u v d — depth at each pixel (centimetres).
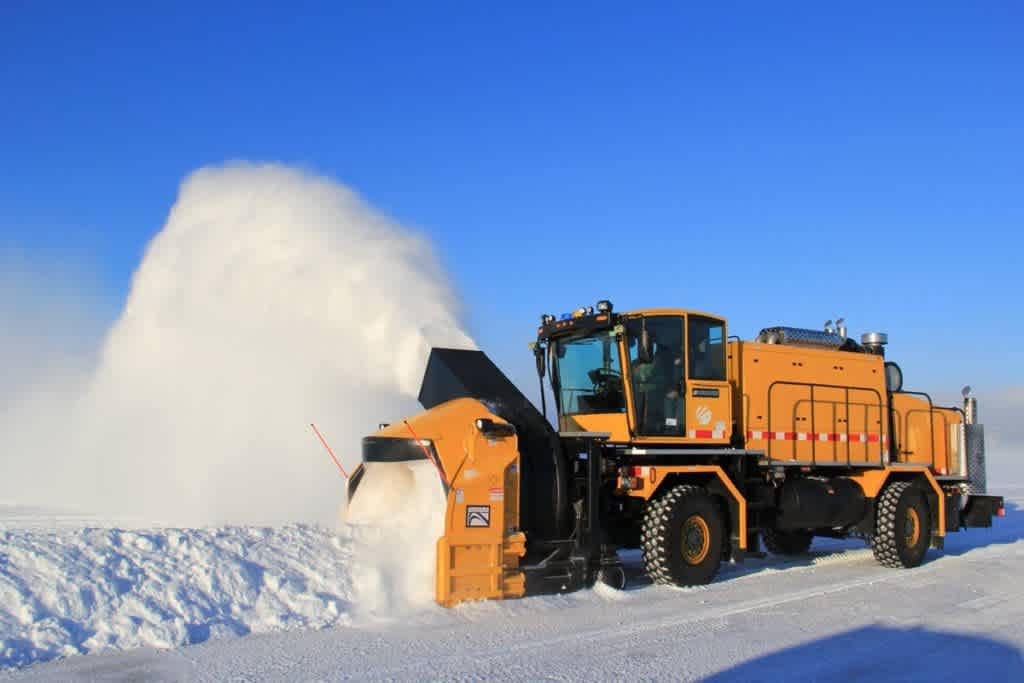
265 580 796
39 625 658
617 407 1051
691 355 1093
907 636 783
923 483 1333
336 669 621
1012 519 2089
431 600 841
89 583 713
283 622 747
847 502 1239
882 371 1363
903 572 1202
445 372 964
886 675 652
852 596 984
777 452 1193
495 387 947
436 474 924
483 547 859
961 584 1091
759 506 1120
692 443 1071
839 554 1430
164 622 699
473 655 669
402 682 595
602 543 966
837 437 1270
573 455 966
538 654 677
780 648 720
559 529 938
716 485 1062
